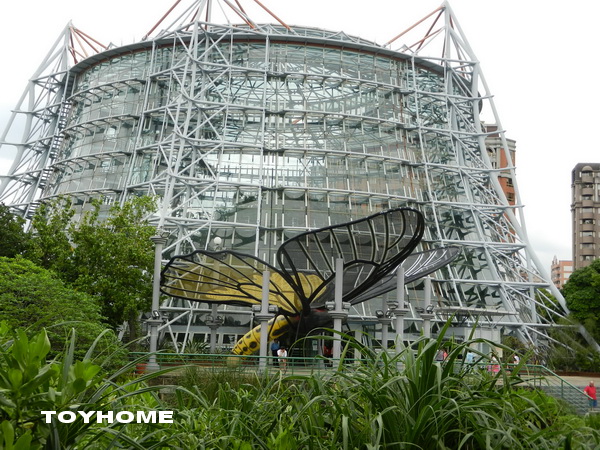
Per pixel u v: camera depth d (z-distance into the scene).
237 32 79.06
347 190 71.56
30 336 8.05
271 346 47.72
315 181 72.25
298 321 47.81
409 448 9.69
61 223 51.19
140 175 75.06
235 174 72.06
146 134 78.19
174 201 71.12
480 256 75.88
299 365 31.38
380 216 37.38
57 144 90.19
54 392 7.09
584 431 10.68
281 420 11.40
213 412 12.11
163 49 83.38
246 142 74.25
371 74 81.62
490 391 10.88
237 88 77.56
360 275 45.03
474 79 84.19
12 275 34.06
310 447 10.23
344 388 11.52
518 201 76.88
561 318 70.50
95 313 35.16
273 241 68.44
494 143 151.62
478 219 77.19
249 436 10.68
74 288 45.19
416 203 75.38
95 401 8.05
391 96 80.56
